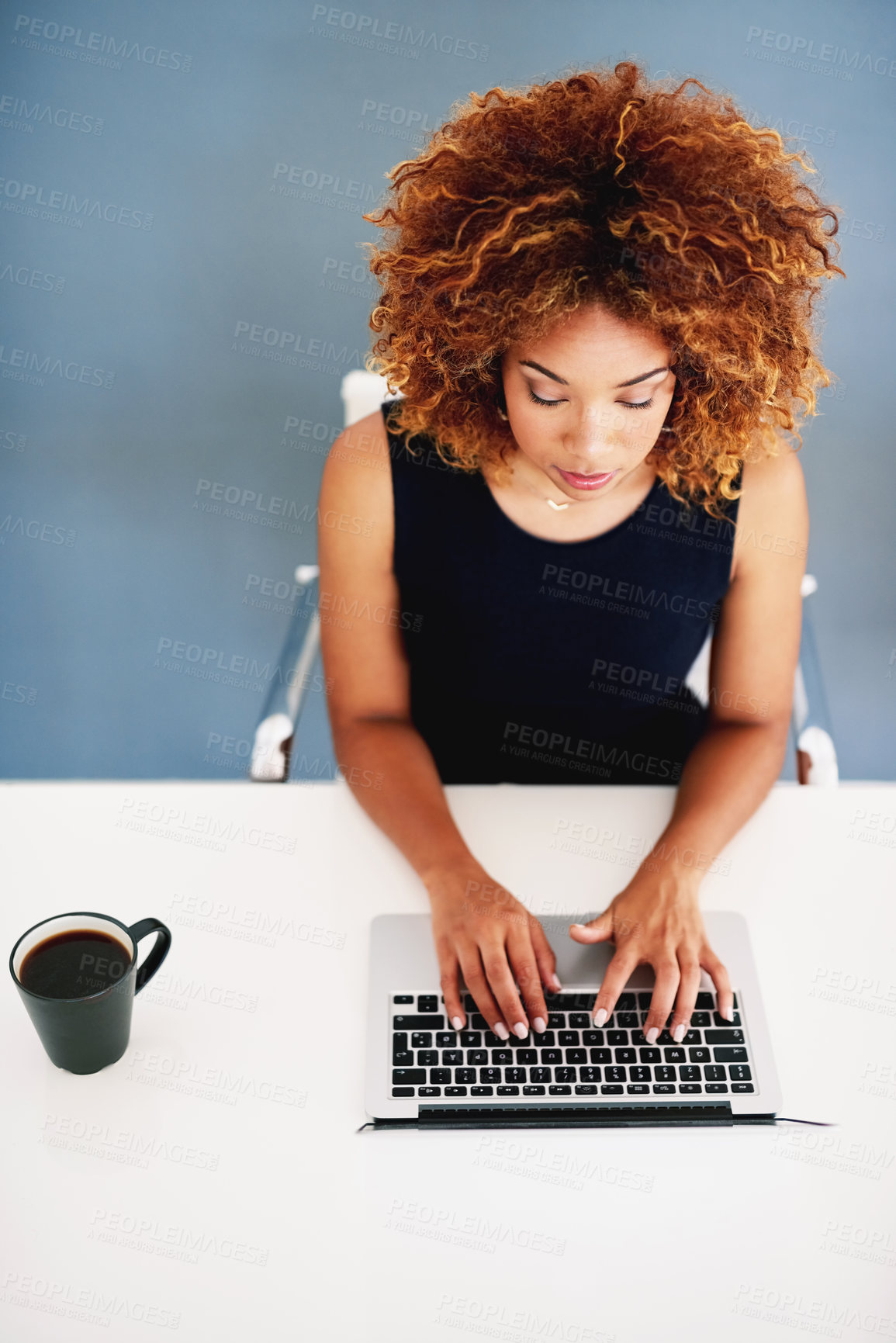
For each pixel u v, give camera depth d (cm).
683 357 100
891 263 279
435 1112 91
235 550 246
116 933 90
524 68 300
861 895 110
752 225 92
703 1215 86
